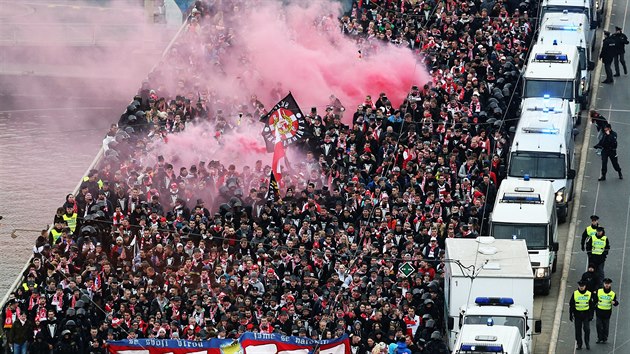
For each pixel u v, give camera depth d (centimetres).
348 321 18212
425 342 18062
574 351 18962
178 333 18025
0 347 18425
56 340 18125
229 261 19038
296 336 17575
